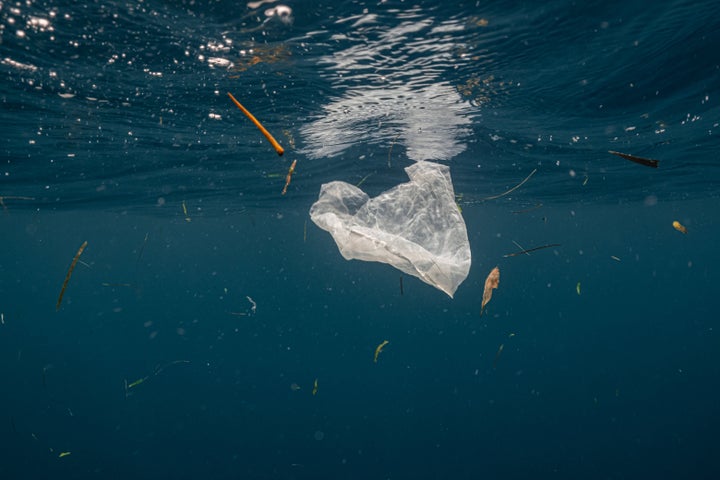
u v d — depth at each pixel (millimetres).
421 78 5992
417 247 2490
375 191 15461
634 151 10453
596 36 4918
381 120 7961
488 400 20766
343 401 21203
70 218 25359
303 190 15820
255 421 18219
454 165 11930
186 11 4336
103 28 4695
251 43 4977
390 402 20953
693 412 17734
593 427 16781
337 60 5422
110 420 17812
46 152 9703
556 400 20188
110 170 11492
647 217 31938
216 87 6270
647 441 15305
